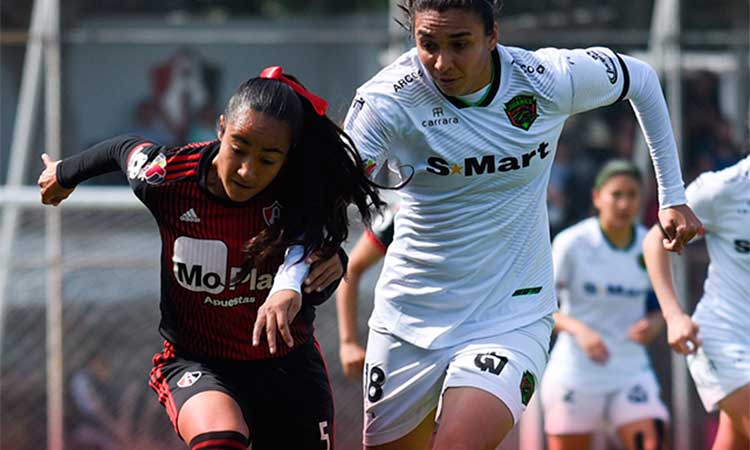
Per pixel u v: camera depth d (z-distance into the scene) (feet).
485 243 43.39
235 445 38.17
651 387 73.61
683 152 86.38
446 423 40.55
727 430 53.88
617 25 99.30
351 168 40.32
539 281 44.73
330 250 40.40
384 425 46.91
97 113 106.42
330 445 43.57
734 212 51.83
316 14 131.44
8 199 82.02
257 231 39.73
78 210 83.05
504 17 98.68
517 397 41.81
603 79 42.91
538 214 44.04
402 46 84.17
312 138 39.63
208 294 40.50
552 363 75.20
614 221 73.00
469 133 41.55
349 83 112.06
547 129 42.34
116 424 83.25
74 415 82.69
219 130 39.14
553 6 99.55
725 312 53.06
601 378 73.67
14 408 82.69
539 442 81.56
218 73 110.11
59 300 81.66
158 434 83.66
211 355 41.86
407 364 45.47
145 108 107.04
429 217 43.55
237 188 37.68
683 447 83.97
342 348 55.47
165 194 39.45
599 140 90.17
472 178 42.16
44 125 88.99
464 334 44.01
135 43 83.66
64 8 103.96
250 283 40.40
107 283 83.61
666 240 46.75
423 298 44.60
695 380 54.65
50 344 81.82
